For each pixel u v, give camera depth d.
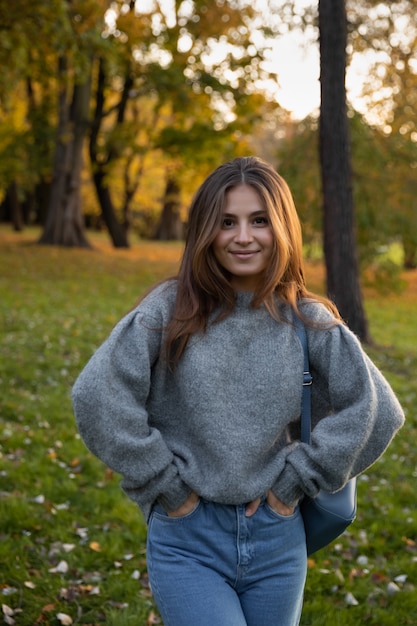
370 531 4.44
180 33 20.83
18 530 4.13
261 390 2.04
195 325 2.03
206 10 20.14
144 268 21.08
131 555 3.95
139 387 2.04
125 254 25.45
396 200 17.77
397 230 17.77
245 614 2.08
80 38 13.27
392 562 4.05
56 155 24.70
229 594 2.01
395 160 17.45
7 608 3.31
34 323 10.66
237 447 2.01
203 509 2.06
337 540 4.25
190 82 21.59
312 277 21.12
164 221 39.53
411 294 20.17
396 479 5.41
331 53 9.41
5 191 38.22
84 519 4.38
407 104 15.97
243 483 2.02
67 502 4.61
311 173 16.92
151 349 2.06
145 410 2.05
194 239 2.10
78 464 5.31
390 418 2.04
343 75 9.53
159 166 32.38
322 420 2.04
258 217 2.08
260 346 2.06
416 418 7.17
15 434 5.76
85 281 17.17
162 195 38.06
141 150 24.44
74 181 24.73
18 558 3.78
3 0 11.38
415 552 4.17
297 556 2.10
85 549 3.99
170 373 2.09
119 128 24.44
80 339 9.93
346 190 10.00
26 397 6.92
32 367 8.06
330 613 3.44
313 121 17.31
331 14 9.26
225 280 2.05
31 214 42.75
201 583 2.00
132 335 2.04
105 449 2.00
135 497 2.07
